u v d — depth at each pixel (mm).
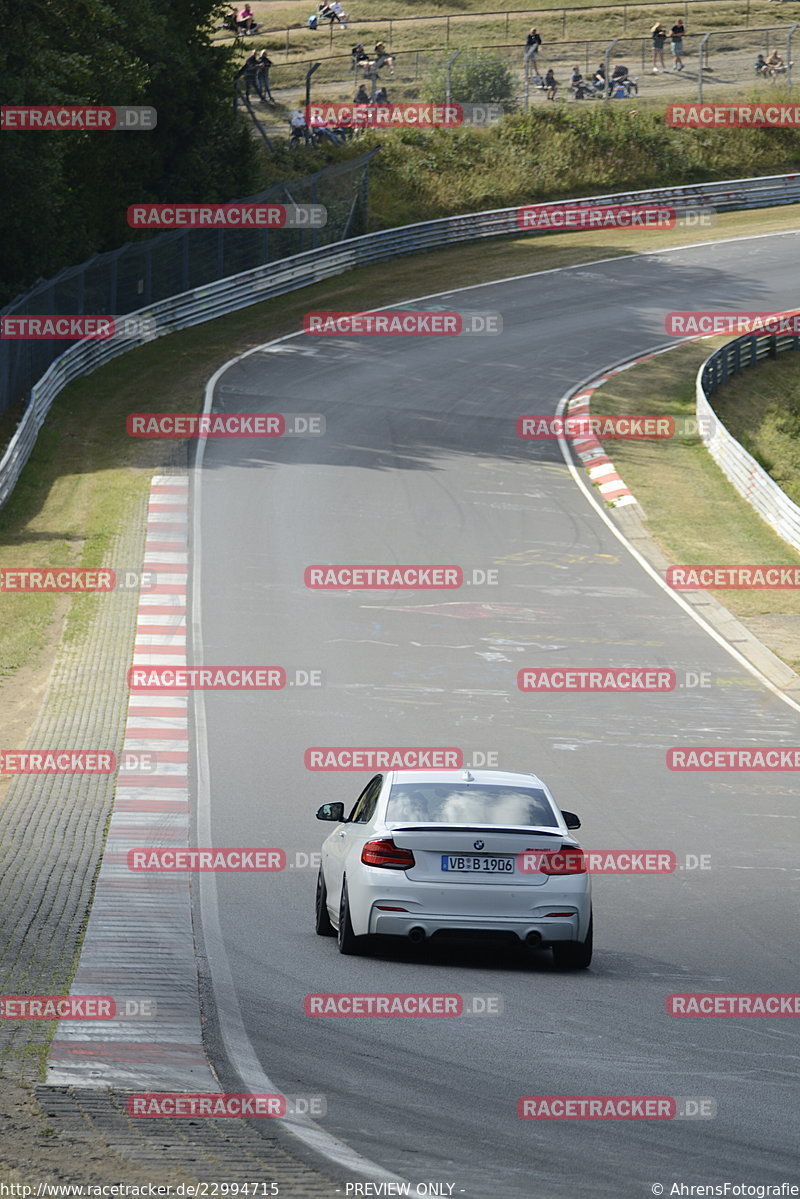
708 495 144500
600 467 148625
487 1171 24219
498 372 186625
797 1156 25922
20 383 156875
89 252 193250
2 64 159125
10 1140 24047
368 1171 23750
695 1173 24625
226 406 163375
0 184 165750
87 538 118062
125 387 170750
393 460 147000
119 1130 25391
